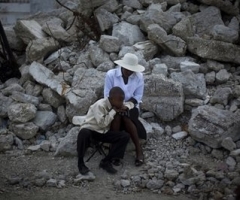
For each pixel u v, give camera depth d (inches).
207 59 286.8
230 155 234.7
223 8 320.8
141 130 240.4
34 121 262.7
